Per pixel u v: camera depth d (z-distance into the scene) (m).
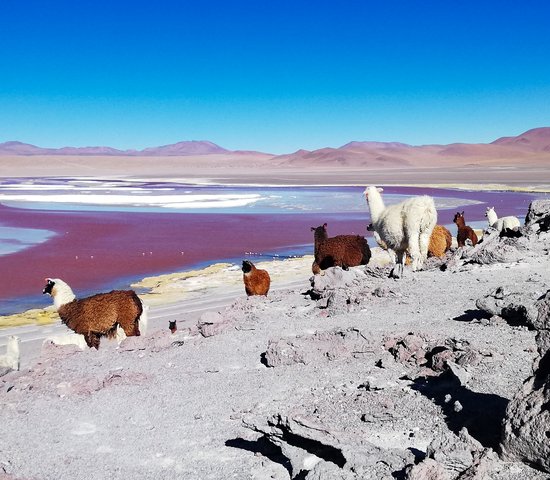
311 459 5.38
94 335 10.66
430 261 15.27
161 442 6.39
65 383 8.12
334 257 14.35
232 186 99.31
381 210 13.98
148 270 26.72
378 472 4.82
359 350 8.10
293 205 58.84
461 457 4.52
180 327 14.83
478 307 8.98
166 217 48.41
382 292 11.28
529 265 12.88
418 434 5.45
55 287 10.62
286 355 8.22
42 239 36.25
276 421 5.77
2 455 6.36
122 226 42.53
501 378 6.36
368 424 5.78
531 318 8.06
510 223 17.38
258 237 36.50
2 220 46.50
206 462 5.91
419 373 7.06
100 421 7.04
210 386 7.77
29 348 14.27
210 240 35.47
